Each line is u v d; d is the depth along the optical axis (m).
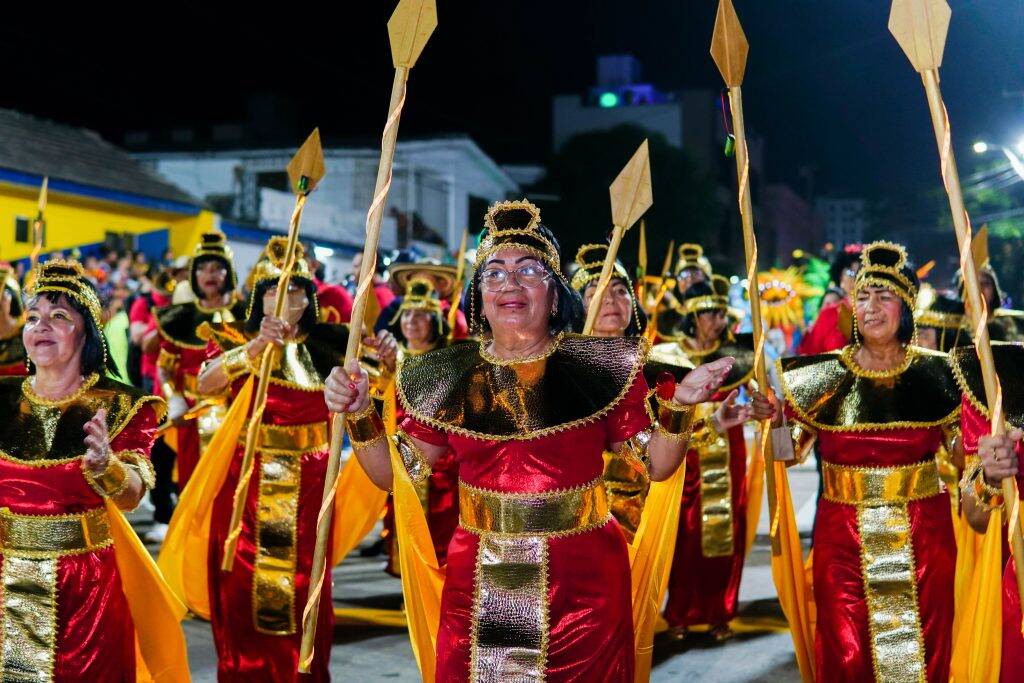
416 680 5.15
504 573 3.03
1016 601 3.20
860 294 4.21
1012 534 3.04
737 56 3.75
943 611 4.12
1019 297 17.38
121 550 3.70
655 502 3.57
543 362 3.08
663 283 6.46
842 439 4.21
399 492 3.36
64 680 3.56
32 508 3.57
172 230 20.25
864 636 4.15
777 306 13.65
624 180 3.76
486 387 3.08
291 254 4.60
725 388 5.98
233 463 4.79
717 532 5.84
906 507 4.15
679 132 45.81
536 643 3.00
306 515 4.70
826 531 4.28
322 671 4.61
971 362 3.48
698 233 33.69
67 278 3.66
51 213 17.53
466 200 30.05
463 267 7.00
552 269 3.11
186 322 6.78
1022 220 19.64
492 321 3.10
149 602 3.76
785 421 4.33
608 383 3.06
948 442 4.18
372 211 3.21
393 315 8.09
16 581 3.58
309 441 4.77
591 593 3.03
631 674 3.12
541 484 3.03
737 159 3.82
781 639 5.90
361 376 3.21
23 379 3.74
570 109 47.09
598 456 3.09
